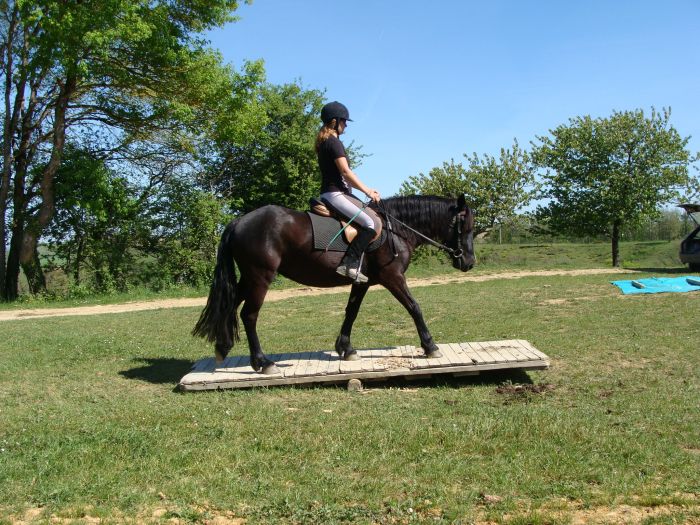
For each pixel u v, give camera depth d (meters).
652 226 42.06
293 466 4.63
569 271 22.27
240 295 7.48
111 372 8.33
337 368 7.19
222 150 29.00
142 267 25.34
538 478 4.32
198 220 25.86
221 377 7.12
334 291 20.75
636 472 4.42
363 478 4.40
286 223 7.07
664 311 11.55
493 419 5.62
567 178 30.31
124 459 4.80
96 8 20.67
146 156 25.89
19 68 21.61
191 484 4.28
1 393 7.27
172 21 23.97
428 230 7.70
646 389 6.69
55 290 23.75
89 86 22.94
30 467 4.61
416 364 7.13
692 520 3.72
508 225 33.69
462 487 4.23
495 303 13.77
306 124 29.97
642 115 29.25
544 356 7.17
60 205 23.92
